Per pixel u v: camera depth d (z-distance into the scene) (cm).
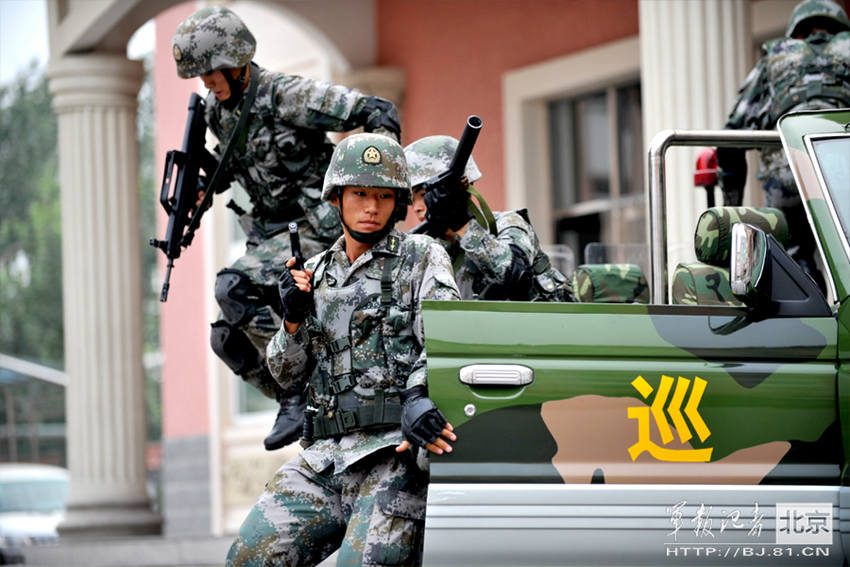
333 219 1520
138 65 3303
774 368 1066
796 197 1623
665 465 1046
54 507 5541
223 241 4384
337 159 1153
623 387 1050
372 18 3753
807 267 1638
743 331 1071
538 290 1352
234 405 4378
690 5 2067
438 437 1035
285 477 1186
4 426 9688
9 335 10300
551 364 1052
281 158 1501
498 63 3481
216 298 1556
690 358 1062
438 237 1323
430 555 1029
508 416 1043
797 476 1058
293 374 1193
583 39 3278
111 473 3241
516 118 3425
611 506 1038
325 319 1160
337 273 1168
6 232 10475
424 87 3662
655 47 2095
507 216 1364
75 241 3275
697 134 1277
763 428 1058
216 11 1483
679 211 2039
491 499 1034
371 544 1112
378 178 1138
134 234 3306
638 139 3238
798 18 1666
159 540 2672
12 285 10369
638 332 1062
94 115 3272
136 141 3322
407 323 1145
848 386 1048
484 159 3528
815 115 1168
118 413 3253
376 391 1145
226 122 1527
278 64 4156
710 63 2059
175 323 4569
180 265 4550
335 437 1163
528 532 1032
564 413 1045
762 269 1061
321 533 1179
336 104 1461
